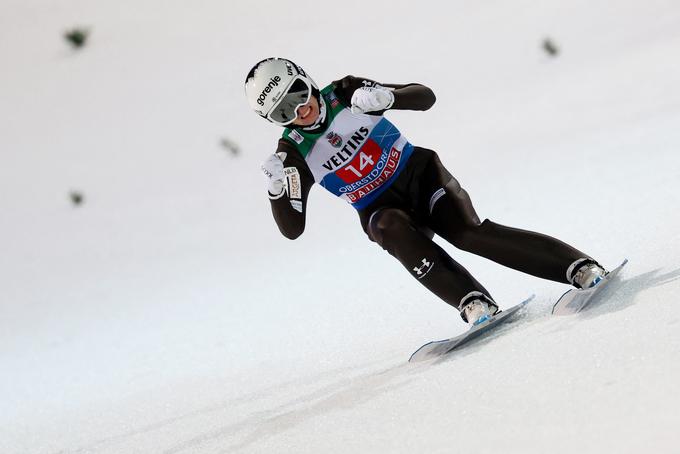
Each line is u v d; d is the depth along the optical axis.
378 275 24.03
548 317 11.93
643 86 43.44
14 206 46.62
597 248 18.30
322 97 13.49
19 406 20.05
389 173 13.73
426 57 52.34
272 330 20.77
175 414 14.47
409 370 11.81
